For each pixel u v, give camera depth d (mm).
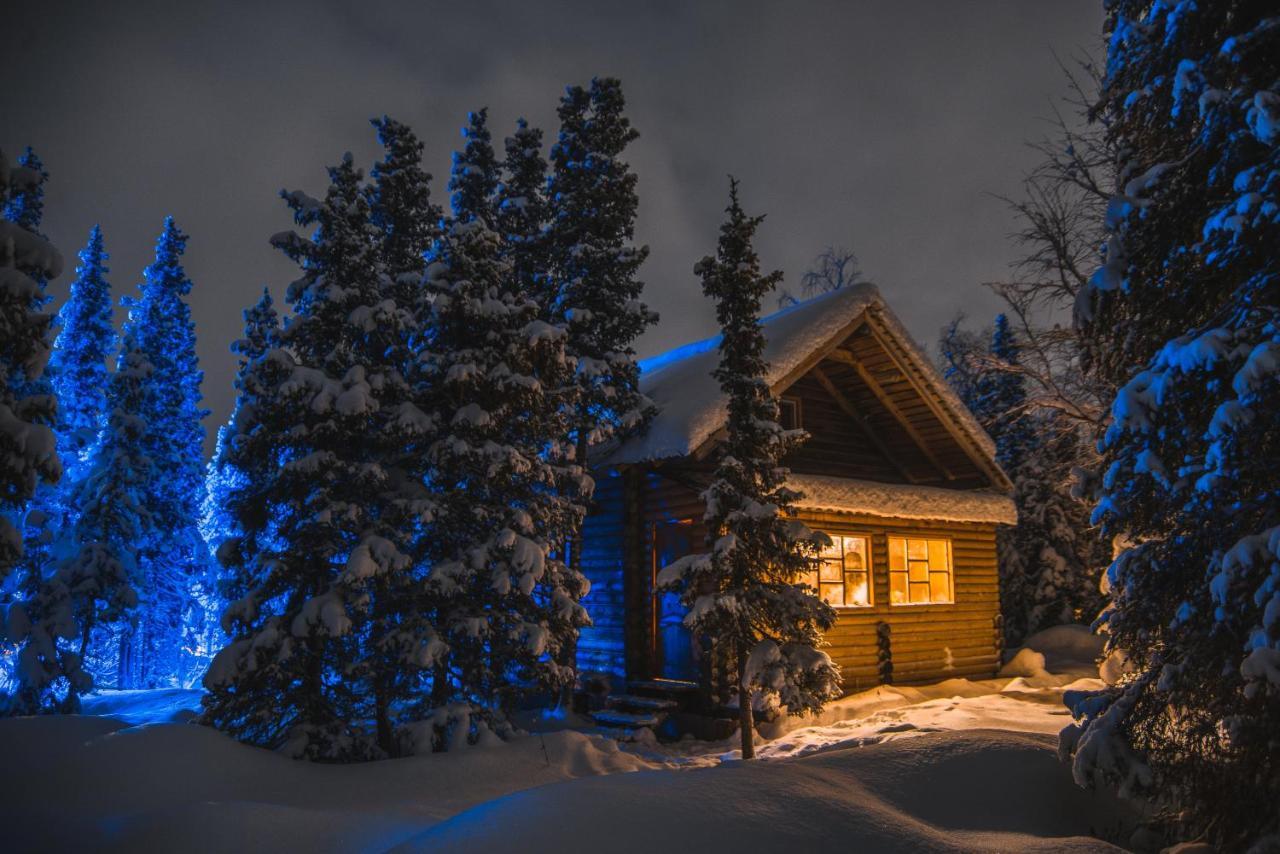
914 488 18797
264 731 10898
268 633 10391
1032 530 28703
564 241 17250
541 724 15062
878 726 13734
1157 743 7176
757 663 11102
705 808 5914
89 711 22859
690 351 22547
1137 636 7633
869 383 18953
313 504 11234
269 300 16359
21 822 6918
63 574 21734
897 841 5805
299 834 6664
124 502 22969
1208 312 7996
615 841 5348
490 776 9602
